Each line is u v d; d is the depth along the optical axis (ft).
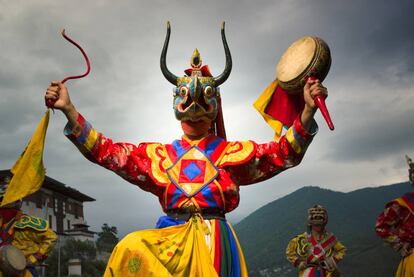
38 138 15.14
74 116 15.34
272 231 601.21
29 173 15.02
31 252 25.07
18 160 15.07
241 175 16.53
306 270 33.71
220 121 17.71
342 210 633.61
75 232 157.38
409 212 28.81
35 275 25.44
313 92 15.10
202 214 15.30
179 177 15.60
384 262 185.88
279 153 16.14
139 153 16.42
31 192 14.97
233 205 15.84
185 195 15.29
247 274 15.28
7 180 25.32
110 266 14.55
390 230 29.27
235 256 15.10
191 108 16.16
